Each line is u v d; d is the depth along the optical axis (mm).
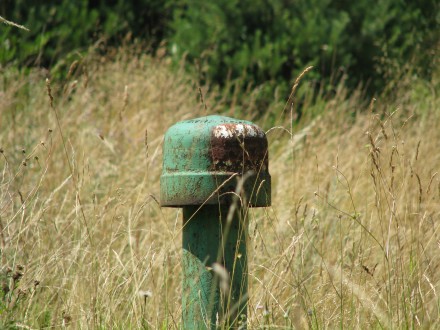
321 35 27891
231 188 9148
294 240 11344
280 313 10602
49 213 14234
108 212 13859
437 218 13211
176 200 9266
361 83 27172
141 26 33531
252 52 27625
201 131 9180
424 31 28500
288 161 18312
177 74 25969
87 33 29875
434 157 17859
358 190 15328
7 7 29094
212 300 9312
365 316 10539
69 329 10859
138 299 11062
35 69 23875
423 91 24797
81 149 16984
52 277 12125
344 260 12555
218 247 9297
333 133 22078
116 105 22250
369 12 28422
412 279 10875
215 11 28500
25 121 19188
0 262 10789
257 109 26422
